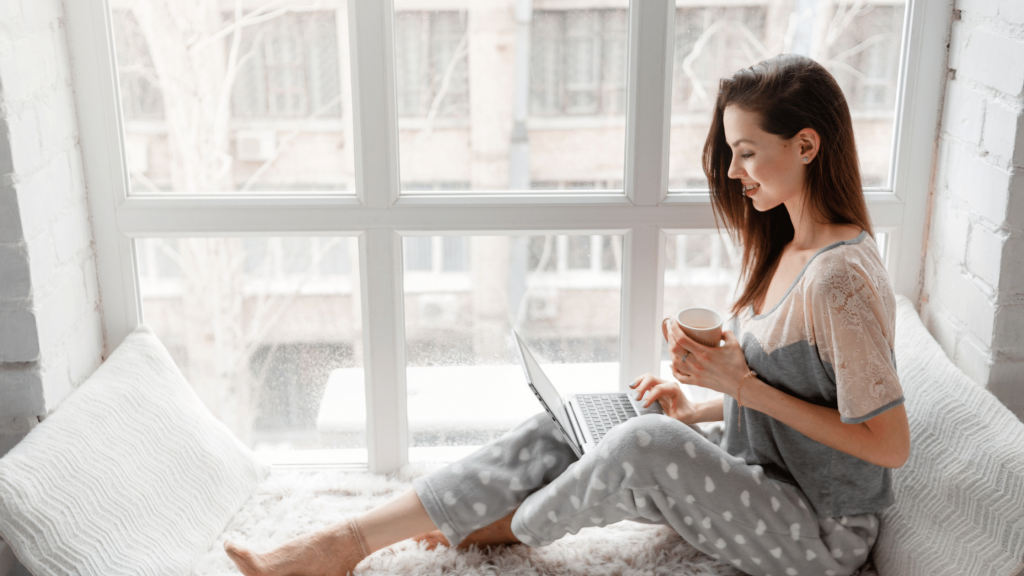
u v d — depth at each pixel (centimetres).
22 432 162
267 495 180
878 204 178
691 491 141
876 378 127
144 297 185
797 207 141
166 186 179
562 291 186
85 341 176
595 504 144
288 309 186
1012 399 156
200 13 170
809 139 135
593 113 176
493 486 154
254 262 183
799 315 136
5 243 150
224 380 191
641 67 170
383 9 167
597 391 192
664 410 169
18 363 157
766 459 148
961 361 166
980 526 133
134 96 174
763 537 142
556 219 178
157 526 155
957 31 166
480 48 172
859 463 142
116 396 165
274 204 177
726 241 182
